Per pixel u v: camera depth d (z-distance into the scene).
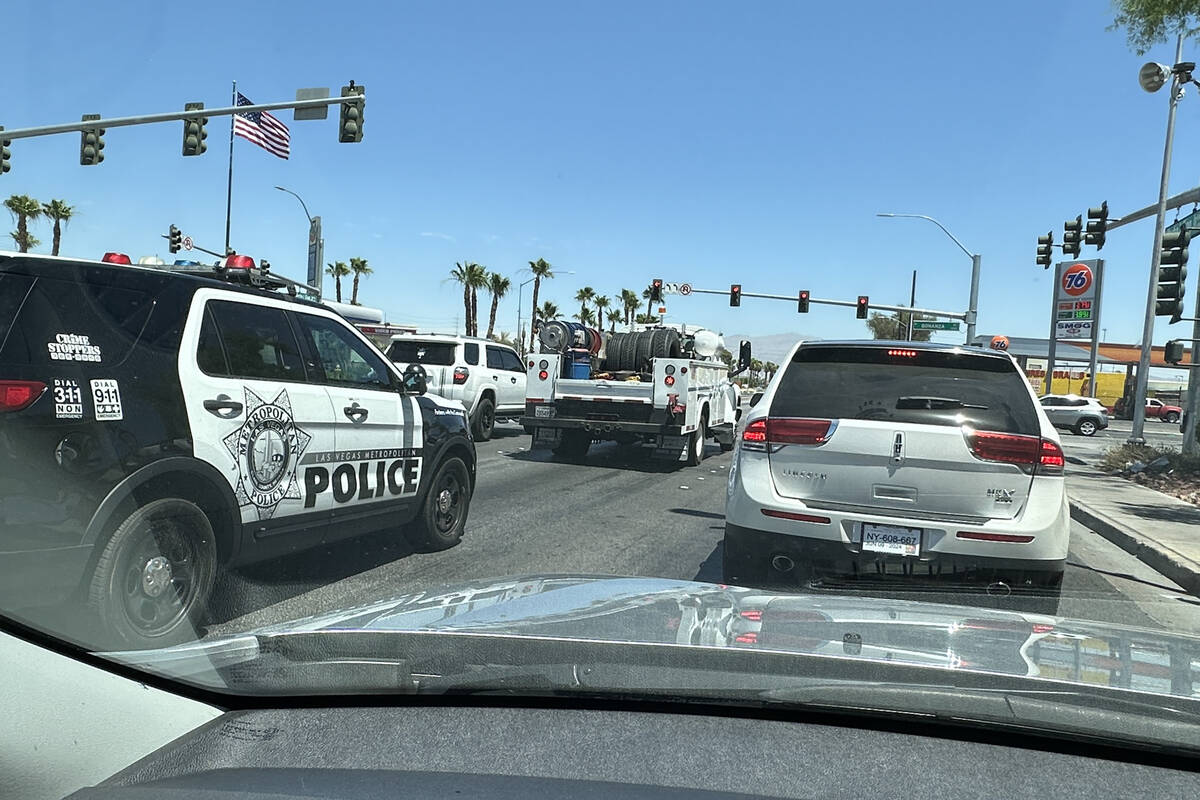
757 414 5.14
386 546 6.64
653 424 12.45
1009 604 4.68
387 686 2.23
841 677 2.28
